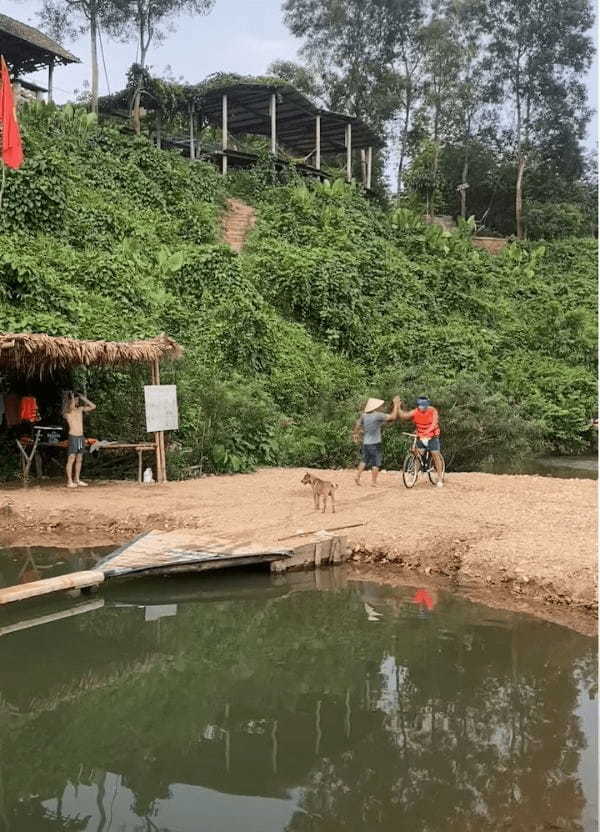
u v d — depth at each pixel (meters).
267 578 7.78
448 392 16.16
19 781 4.00
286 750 4.26
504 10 45.19
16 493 11.54
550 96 46.09
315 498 9.94
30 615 6.76
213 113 35.06
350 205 29.09
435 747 4.24
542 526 8.76
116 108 34.53
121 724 4.68
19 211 19.17
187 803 3.74
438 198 39.97
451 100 46.66
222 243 23.83
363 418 12.09
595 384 21.80
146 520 9.84
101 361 12.59
